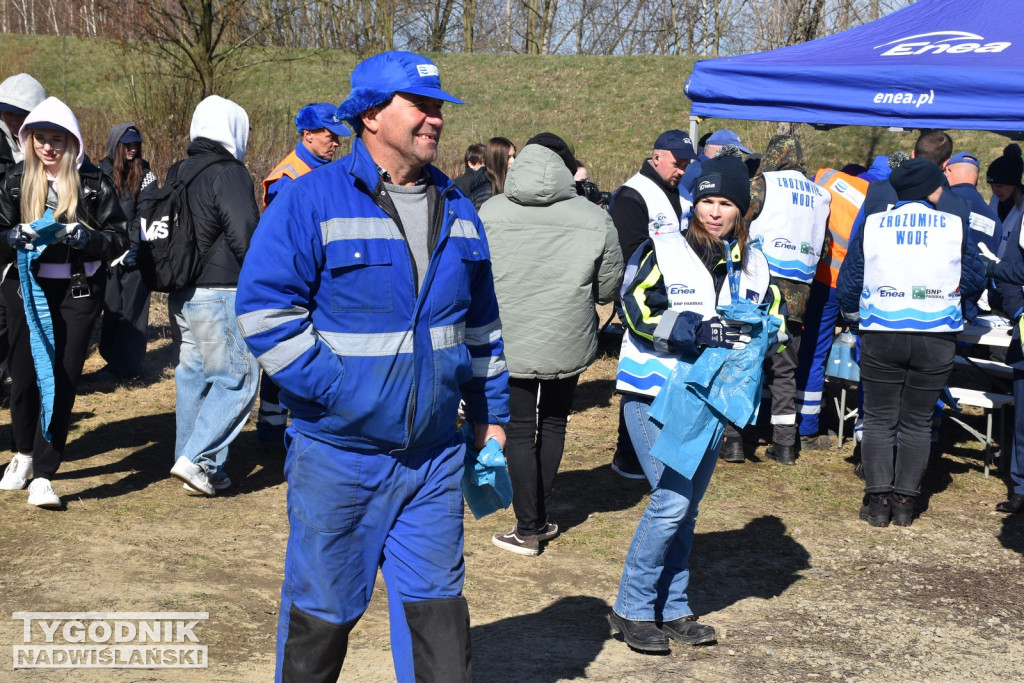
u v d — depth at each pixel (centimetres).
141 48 1672
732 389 334
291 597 254
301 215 238
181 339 518
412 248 250
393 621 257
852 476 606
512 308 449
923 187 509
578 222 448
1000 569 471
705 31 3178
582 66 2652
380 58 247
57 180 462
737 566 464
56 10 2291
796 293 591
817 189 591
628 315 348
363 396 240
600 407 751
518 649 368
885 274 509
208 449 509
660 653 366
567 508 538
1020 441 541
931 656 379
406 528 256
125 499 511
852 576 458
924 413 516
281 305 237
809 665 365
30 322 461
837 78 651
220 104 504
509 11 4006
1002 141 1978
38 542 445
